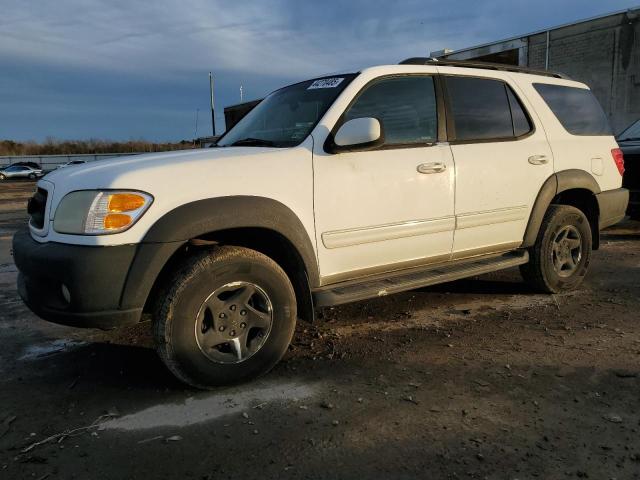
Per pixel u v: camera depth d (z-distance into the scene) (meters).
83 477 2.34
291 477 2.30
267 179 3.16
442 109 4.02
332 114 3.50
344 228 3.46
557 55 18.70
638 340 3.76
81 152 66.81
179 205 2.90
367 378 3.25
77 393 3.16
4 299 5.21
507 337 3.89
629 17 16.52
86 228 2.78
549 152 4.58
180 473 2.35
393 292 3.69
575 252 4.99
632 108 16.84
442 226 3.91
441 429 2.65
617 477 2.26
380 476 2.29
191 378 3.02
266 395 3.06
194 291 2.96
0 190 28.69
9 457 2.50
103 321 2.79
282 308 3.28
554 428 2.64
